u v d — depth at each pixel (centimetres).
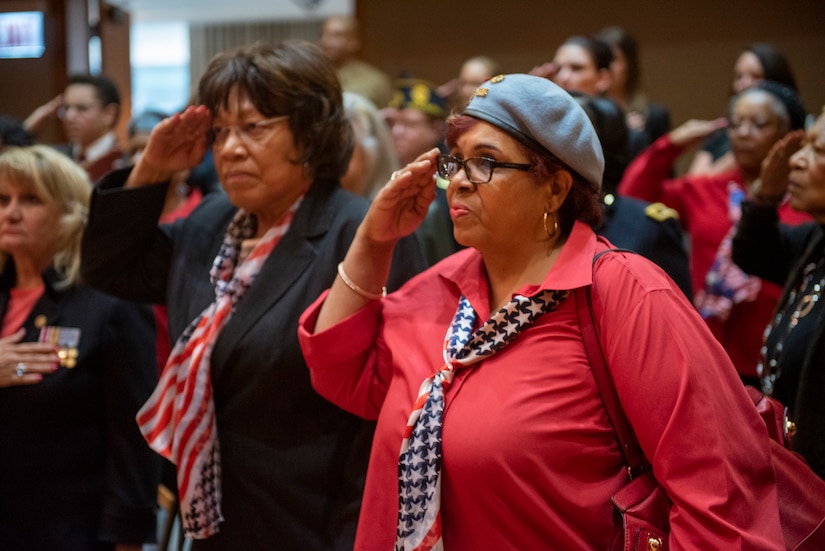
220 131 193
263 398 185
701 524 128
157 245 214
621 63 445
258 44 196
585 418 139
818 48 527
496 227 148
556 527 136
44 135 615
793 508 138
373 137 285
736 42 540
